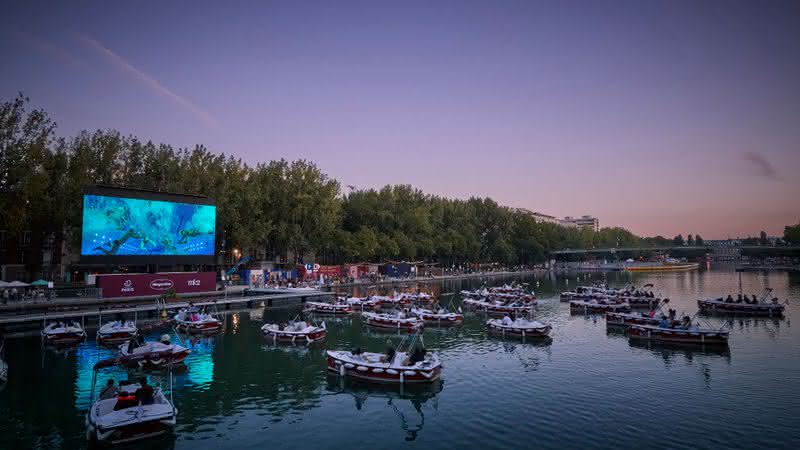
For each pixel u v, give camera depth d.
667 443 21.09
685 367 34.00
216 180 89.38
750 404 26.14
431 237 140.75
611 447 20.69
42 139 62.03
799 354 37.88
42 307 52.16
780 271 181.62
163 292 64.75
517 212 194.88
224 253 93.88
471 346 41.94
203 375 32.50
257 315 61.28
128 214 63.38
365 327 52.62
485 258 173.25
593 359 36.62
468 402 26.75
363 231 115.56
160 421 21.41
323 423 23.78
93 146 77.88
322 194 107.81
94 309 53.97
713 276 150.50
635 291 74.75
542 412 25.03
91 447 20.84
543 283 120.75
